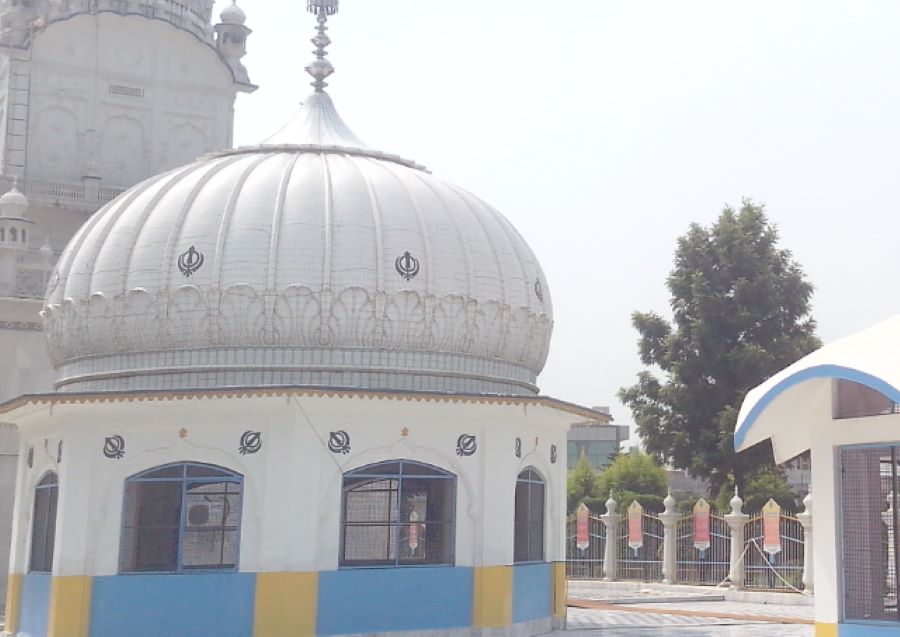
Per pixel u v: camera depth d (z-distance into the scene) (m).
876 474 14.84
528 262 25.59
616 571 38.94
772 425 15.92
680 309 47.16
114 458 21.83
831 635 14.87
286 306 22.19
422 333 22.89
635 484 57.66
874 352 13.99
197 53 40.81
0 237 33.09
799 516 33.25
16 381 31.88
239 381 22.16
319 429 21.28
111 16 39.44
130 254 23.28
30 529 23.80
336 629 20.92
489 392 23.83
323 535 21.14
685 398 45.88
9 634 23.84
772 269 46.47
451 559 22.25
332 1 28.72
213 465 21.48
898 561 14.44
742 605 32.62
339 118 27.50
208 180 24.06
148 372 22.64
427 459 22.22
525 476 24.12
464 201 25.22
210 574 21.02
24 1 39.41
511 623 22.73
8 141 37.75
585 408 24.81
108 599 21.30
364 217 23.06
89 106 39.09
